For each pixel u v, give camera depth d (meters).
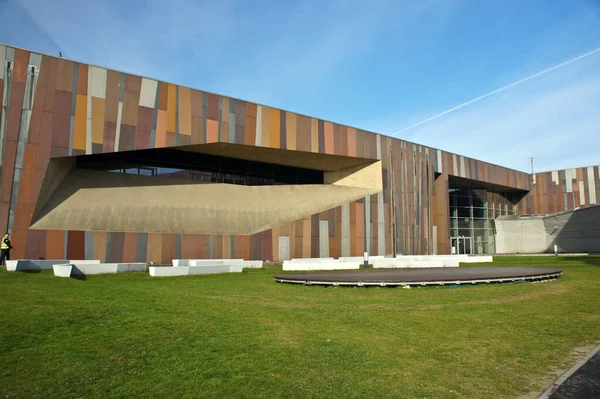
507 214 56.66
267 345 6.88
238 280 16.88
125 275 17.47
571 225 46.88
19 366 5.66
